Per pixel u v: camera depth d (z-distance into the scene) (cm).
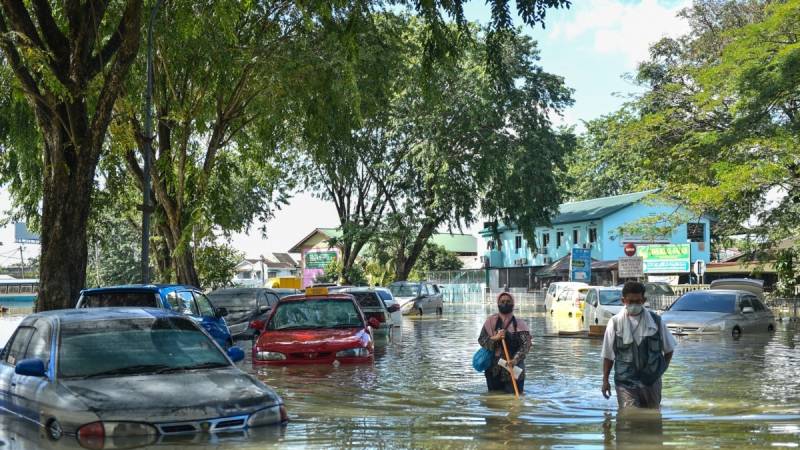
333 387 1041
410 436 670
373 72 2334
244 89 2416
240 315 2155
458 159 4616
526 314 3862
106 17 2080
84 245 1602
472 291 5478
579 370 1302
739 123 2708
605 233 5869
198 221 2455
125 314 770
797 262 2920
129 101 2328
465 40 1684
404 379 1134
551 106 4791
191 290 1488
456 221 4709
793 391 1009
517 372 977
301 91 2231
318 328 1364
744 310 2125
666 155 3216
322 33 2227
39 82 1681
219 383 670
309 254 5753
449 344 1927
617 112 3509
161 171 2527
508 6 1525
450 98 4366
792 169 2647
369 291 2036
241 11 1967
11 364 784
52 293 1548
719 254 6406
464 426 728
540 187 4688
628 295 783
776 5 2591
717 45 3994
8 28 1631
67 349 700
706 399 933
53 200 1574
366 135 4516
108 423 596
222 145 2577
